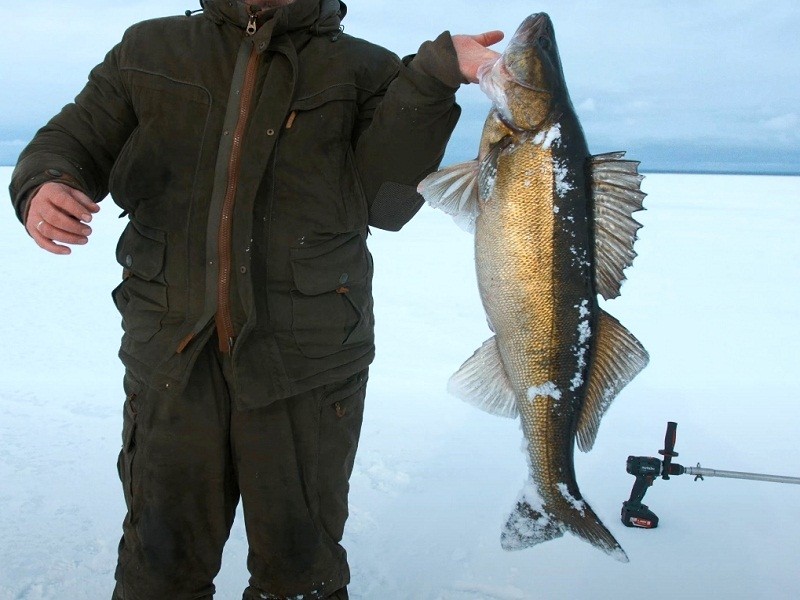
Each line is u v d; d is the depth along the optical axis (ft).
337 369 5.78
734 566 8.21
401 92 5.42
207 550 5.97
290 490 5.73
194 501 5.80
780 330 19.86
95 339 18.37
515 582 7.96
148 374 5.60
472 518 9.26
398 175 5.80
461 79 5.28
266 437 5.65
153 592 5.86
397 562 8.35
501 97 5.19
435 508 9.52
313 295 5.64
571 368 5.40
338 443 5.91
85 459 10.93
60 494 9.80
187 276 5.57
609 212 5.29
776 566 8.22
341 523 6.09
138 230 5.70
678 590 7.82
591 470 10.53
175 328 5.60
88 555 8.39
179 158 5.59
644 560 8.32
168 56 5.70
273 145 5.53
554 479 5.43
